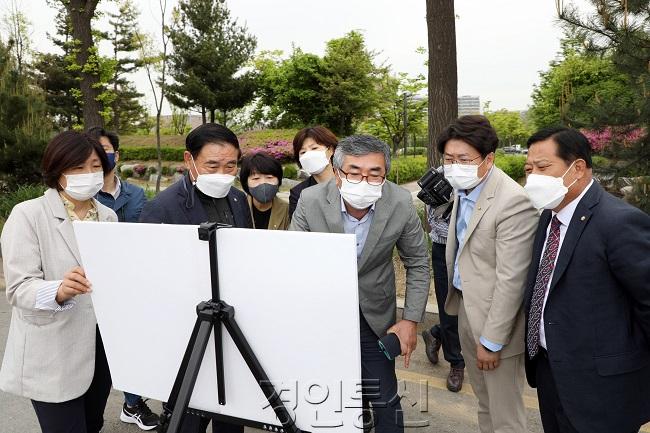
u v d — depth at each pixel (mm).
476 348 2506
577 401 1830
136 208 3219
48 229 1944
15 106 8672
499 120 36219
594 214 1771
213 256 1231
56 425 1976
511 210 2178
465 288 2352
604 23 4090
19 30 17531
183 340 1370
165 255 1308
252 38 24781
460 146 2225
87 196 2010
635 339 1778
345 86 22281
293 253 1157
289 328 1223
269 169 2951
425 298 2111
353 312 1146
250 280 1222
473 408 3195
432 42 5891
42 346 1908
